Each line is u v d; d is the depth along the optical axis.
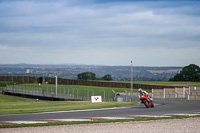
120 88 164.25
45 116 33.91
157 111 38.97
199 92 101.31
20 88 139.50
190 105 50.31
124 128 25.59
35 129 25.11
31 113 37.75
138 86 169.50
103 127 26.06
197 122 28.95
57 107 46.72
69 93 112.75
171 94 99.69
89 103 58.38
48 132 23.84
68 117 32.78
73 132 23.83
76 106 48.41
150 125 27.14
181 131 24.36
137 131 24.30
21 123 28.16
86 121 29.19
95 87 164.88
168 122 28.91
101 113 36.72
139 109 42.03
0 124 27.55
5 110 41.62
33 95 126.06
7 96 133.38
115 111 39.16
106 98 95.31
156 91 102.12
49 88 126.75
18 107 50.25
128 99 93.12
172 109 41.88
